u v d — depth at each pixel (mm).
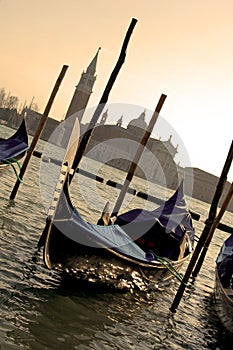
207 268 21250
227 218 102625
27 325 8391
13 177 28000
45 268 11570
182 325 11312
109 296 11398
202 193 129750
